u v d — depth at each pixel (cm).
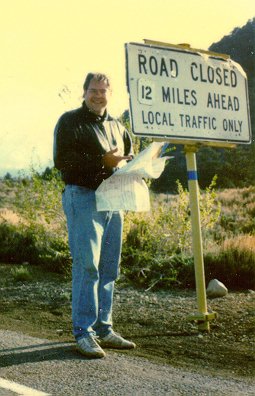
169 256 891
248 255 845
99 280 477
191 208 542
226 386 376
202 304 543
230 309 634
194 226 542
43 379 378
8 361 415
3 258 1081
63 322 607
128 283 813
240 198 3300
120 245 480
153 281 802
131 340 518
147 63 515
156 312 634
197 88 546
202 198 966
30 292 778
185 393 357
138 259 857
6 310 672
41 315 643
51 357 428
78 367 405
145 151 435
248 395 358
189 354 471
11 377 381
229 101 570
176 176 5581
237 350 482
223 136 561
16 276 871
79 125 455
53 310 671
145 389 363
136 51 509
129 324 583
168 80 527
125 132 501
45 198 989
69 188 454
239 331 541
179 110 531
